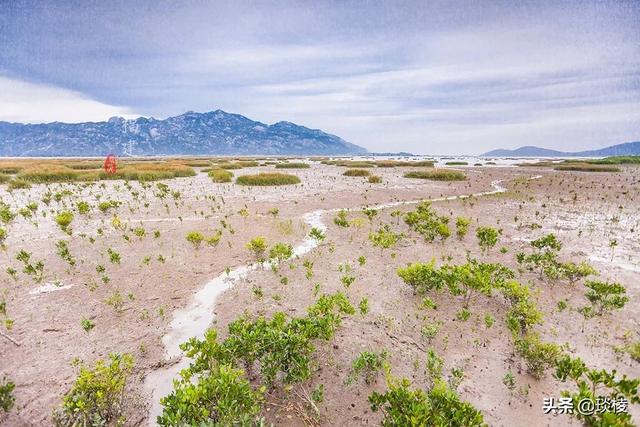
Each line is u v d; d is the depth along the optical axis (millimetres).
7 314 9375
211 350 6559
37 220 19016
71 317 9328
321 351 8055
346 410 6434
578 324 9258
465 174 46656
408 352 8133
